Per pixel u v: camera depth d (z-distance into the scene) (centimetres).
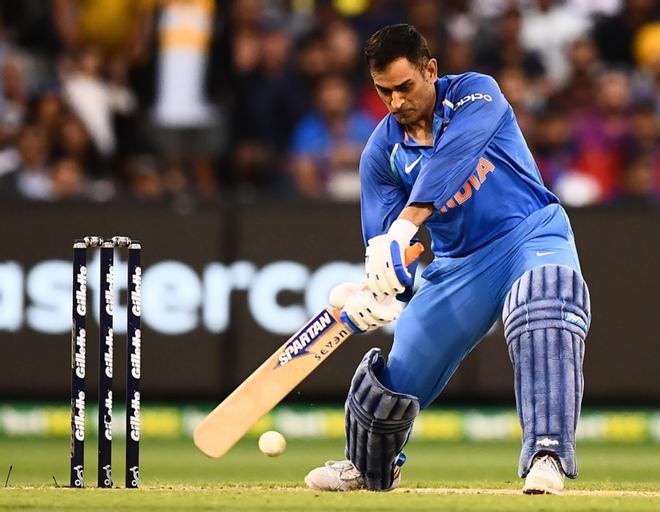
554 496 1684
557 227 1825
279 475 2569
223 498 1664
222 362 3281
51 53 4112
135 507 1557
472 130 1733
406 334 1853
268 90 3959
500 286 1819
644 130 3956
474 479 2456
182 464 2797
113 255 1762
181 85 3984
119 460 2823
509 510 1530
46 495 1681
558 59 4203
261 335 3281
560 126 3900
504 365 3266
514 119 1848
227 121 3972
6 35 4084
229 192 3853
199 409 3309
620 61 4222
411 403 1844
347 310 1692
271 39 4019
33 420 3312
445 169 1714
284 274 3281
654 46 4175
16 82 3922
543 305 1734
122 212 3281
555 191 3862
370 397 1836
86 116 3859
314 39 4019
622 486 2127
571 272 1766
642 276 3269
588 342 3269
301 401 3344
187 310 3284
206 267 3284
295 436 3347
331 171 3866
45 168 3806
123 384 3234
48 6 4103
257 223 3284
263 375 1717
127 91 4000
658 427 3316
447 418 3312
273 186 3866
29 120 3859
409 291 1873
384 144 1827
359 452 1891
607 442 3297
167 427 3306
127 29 4028
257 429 3356
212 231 3284
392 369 1859
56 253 3278
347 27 4056
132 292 1762
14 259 3278
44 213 3281
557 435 1716
